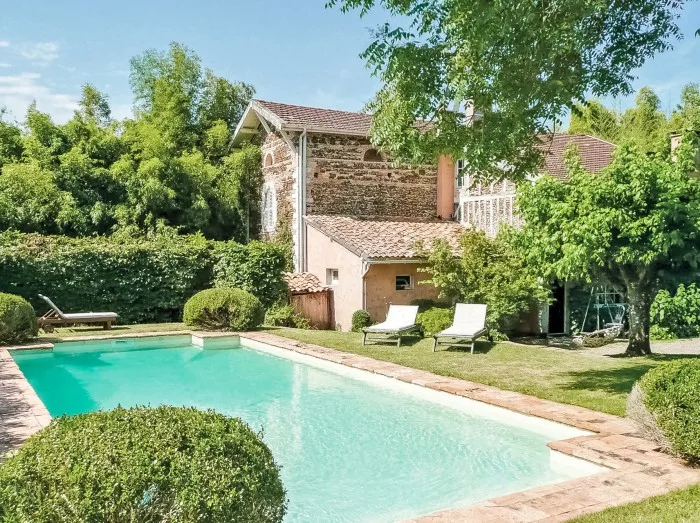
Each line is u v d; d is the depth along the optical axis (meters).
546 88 7.57
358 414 9.37
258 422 9.03
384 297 18.44
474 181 9.60
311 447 7.81
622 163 12.08
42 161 22.56
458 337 13.44
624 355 13.37
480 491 6.28
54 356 14.97
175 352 15.62
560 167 19.50
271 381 12.09
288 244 22.11
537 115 8.18
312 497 6.16
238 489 3.47
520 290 16.19
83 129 23.95
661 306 17.97
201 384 11.91
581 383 9.91
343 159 21.86
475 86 7.80
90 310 19.20
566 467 6.52
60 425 3.84
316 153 21.47
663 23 8.13
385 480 6.63
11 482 3.36
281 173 22.72
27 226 21.61
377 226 20.53
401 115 8.31
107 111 30.67
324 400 10.33
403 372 11.05
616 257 11.64
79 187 22.61
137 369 13.53
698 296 17.92
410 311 15.77
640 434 6.64
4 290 18.06
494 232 19.97
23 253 18.28
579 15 6.99
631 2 7.94
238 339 16.72
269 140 23.91
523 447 7.71
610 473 5.76
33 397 9.09
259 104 22.47
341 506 5.93
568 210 11.91
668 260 12.57
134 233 22.39
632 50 8.23
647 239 11.62
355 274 18.52
